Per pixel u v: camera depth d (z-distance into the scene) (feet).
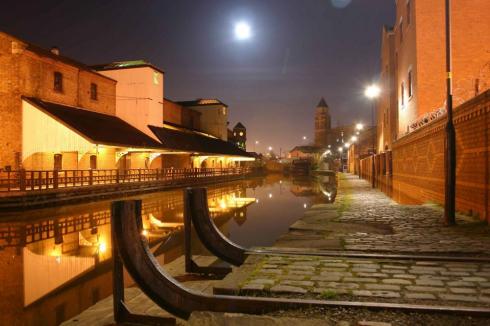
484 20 76.84
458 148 47.50
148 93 146.10
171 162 170.09
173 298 18.03
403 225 40.52
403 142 86.94
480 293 18.34
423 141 66.95
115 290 18.97
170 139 151.12
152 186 126.41
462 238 32.35
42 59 104.83
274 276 21.53
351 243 31.48
